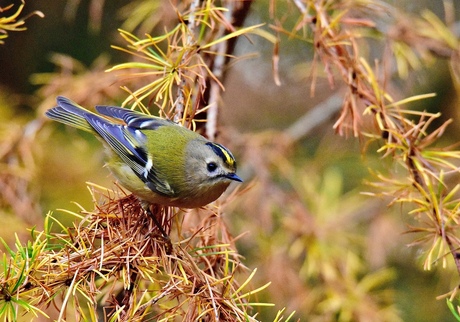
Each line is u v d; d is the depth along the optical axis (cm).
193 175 739
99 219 605
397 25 891
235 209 1130
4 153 920
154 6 980
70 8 1158
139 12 1026
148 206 660
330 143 1254
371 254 1118
